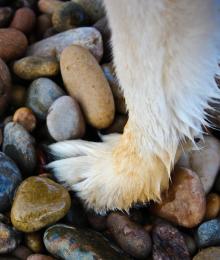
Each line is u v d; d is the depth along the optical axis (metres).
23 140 0.56
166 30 0.45
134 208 0.54
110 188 0.53
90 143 0.56
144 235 0.51
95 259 0.49
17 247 0.51
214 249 0.50
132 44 0.47
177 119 0.49
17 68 0.61
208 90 0.48
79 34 0.63
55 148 0.57
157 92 0.48
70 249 0.49
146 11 0.45
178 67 0.47
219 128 0.56
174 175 0.53
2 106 0.59
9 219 0.52
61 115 0.57
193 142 0.50
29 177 0.53
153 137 0.50
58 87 0.59
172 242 0.51
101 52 0.64
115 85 0.59
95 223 0.53
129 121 0.51
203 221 0.53
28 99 0.59
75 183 0.54
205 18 0.45
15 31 0.63
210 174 0.55
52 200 0.51
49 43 0.64
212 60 0.47
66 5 0.67
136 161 0.52
